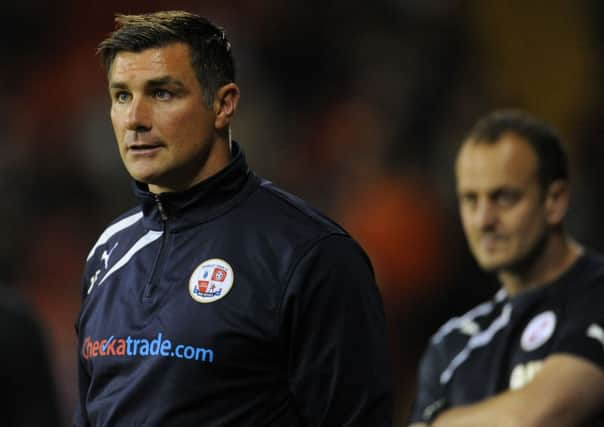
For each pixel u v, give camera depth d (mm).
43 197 33344
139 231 9305
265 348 8531
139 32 8672
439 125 36844
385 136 36312
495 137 13375
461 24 38906
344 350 8680
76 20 36219
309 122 36469
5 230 17969
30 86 35281
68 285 32250
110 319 8914
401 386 31141
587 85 38875
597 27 39438
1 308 14797
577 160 37656
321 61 37344
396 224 33031
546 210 13234
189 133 8695
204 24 8875
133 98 8688
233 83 9062
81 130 34250
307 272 8586
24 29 35844
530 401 12312
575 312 12781
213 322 8477
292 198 9211
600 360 12398
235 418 8469
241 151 9133
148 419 8461
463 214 13664
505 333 13352
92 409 8875
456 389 13695
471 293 32438
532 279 13289
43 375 15047
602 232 34969
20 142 34125
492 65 38656
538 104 38594
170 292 8711
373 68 37562
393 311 31734
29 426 14641
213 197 8938
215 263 8695
